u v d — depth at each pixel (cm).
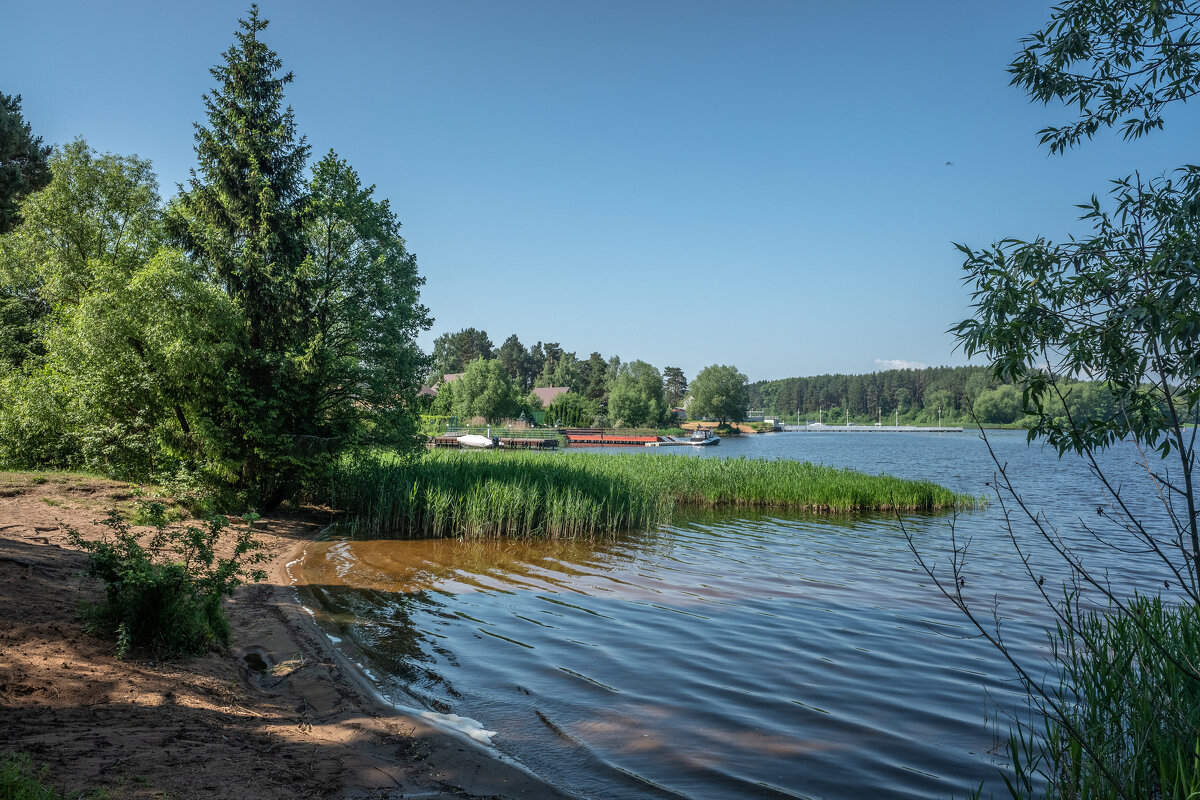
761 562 1647
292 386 1891
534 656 920
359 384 2070
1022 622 1114
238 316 1817
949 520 2417
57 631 699
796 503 2738
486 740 653
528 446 7106
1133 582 1437
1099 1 527
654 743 658
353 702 722
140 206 2619
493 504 1970
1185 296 388
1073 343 442
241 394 1823
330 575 1398
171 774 457
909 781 587
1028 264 455
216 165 1870
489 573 1482
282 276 1867
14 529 1190
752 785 577
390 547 1755
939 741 667
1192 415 394
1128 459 6159
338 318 2053
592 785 570
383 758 584
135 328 1767
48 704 538
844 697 783
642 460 3291
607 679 837
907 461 6169
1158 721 548
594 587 1362
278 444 1845
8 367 2462
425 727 668
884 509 2678
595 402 12938
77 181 2561
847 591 1339
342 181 2033
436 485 2059
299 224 1981
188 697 625
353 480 2122
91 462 1859
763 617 1138
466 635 1012
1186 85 527
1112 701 642
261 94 1933
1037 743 659
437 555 1675
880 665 895
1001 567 1595
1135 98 557
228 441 1803
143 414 1852
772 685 821
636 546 1867
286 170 1948
